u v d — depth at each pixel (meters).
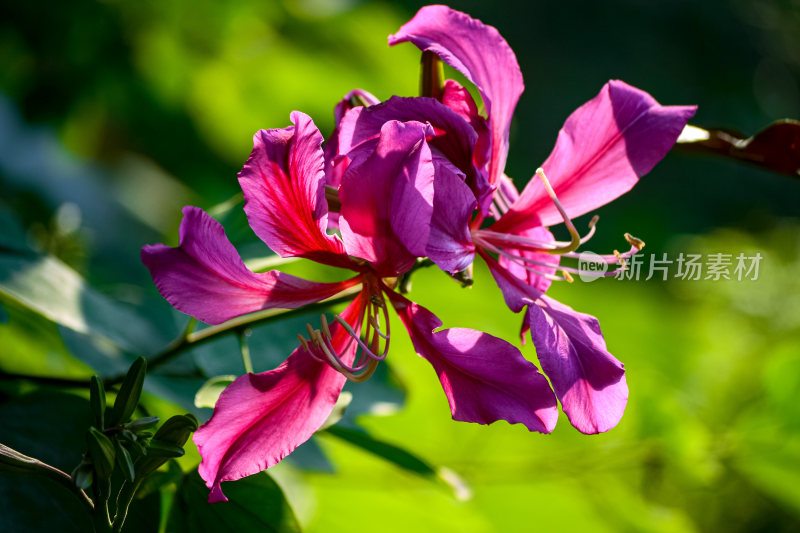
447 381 0.56
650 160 0.59
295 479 0.76
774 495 0.94
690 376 1.24
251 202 0.55
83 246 0.85
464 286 0.58
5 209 0.69
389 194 0.54
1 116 1.27
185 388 0.64
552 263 0.61
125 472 0.53
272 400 0.56
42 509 0.58
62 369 0.69
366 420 0.76
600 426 0.56
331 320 0.69
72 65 1.15
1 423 0.59
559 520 0.90
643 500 0.91
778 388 0.89
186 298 0.54
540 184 0.60
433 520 0.79
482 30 0.59
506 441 0.88
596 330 0.58
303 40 1.32
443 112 0.56
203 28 1.22
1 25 1.08
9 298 0.64
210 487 0.55
